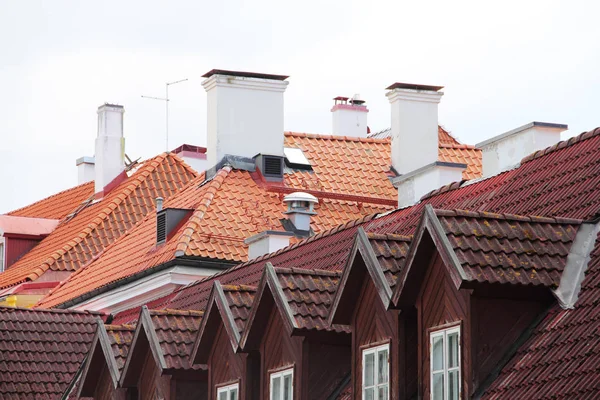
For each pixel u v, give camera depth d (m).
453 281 39.84
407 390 42.78
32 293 103.69
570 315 39.16
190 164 122.38
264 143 89.25
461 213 40.94
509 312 40.16
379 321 44.00
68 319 75.31
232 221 81.56
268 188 85.50
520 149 59.97
